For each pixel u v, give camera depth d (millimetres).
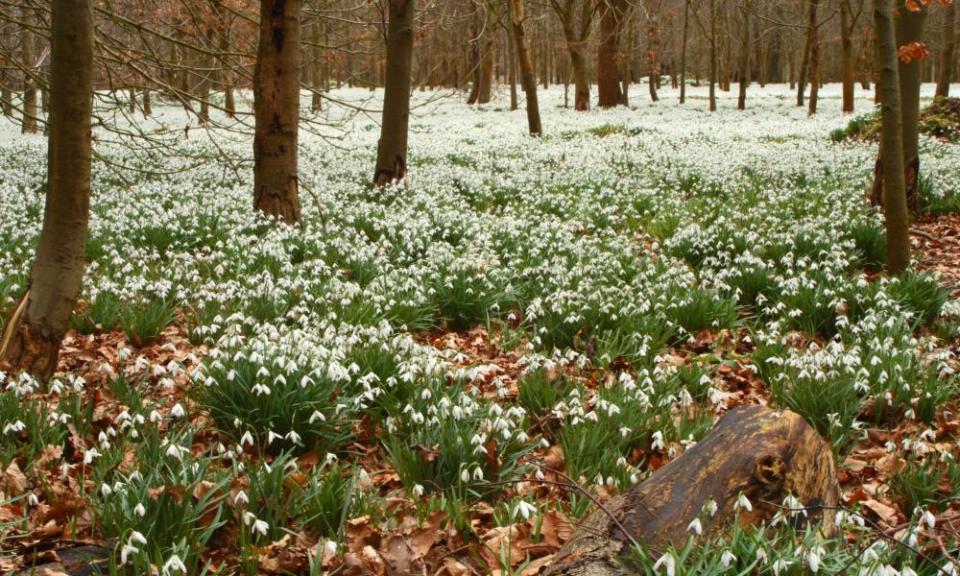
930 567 2857
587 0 31078
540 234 9375
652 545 2930
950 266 8797
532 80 24109
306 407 4363
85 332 6371
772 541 2787
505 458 4199
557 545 3479
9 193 11664
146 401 4895
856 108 35844
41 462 4059
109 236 8469
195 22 10586
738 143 20531
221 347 5461
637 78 61344
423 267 7590
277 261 7812
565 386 5156
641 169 15391
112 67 10508
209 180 13789
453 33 32562
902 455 4496
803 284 6910
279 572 3326
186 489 3332
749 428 3268
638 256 8945
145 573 2963
